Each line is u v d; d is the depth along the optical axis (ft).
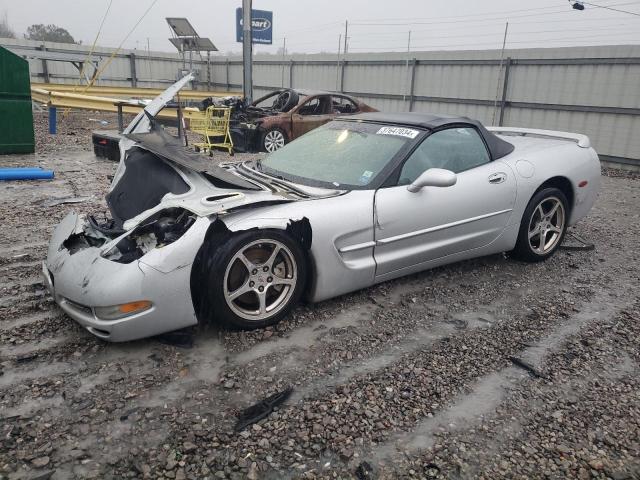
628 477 7.27
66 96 39.45
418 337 10.95
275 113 37.58
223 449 7.52
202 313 11.17
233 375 9.32
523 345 10.74
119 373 9.25
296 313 11.73
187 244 9.66
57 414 8.13
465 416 8.44
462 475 7.21
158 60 79.10
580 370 9.87
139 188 12.41
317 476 7.09
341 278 11.53
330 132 14.69
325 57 59.16
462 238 13.37
